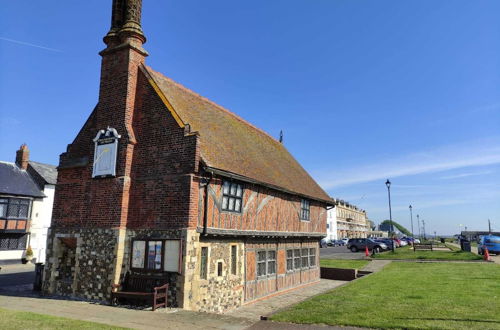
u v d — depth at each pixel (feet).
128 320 30.99
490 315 30.91
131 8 47.19
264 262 54.60
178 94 51.67
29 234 103.30
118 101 45.14
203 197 40.50
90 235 43.57
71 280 44.50
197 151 39.70
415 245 125.49
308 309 34.94
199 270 39.55
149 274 39.22
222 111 65.98
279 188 55.42
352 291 45.80
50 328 26.40
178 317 32.50
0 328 25.85
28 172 112.47
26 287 52.31
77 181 46.98
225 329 28.45
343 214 313.94
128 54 45.62
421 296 41.24
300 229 65.51
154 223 40.29
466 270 67.82
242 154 53.57
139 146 43.57
